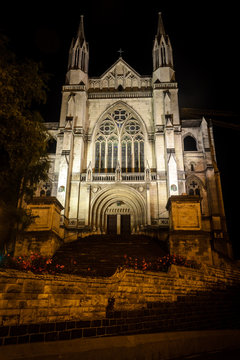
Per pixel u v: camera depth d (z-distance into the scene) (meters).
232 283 21.92
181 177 37.59
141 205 37.94
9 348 7.66
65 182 36.34
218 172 39.53
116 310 12.64
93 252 26.92
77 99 42.09
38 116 17.81
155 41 45.78
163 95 41.62
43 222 27.56
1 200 16.39
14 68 15.46
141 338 9.03
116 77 45.81
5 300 9.56
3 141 14.59
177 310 15.47
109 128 42.81
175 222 28.11
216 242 34.44
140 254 26.22
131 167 40.53
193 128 43.19
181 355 9.15
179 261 22.67
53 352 7.50
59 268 18.89
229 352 9.41
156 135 39.78
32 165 17.41
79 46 45.53
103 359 7.86
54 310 10.72
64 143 38.59
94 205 37.88
